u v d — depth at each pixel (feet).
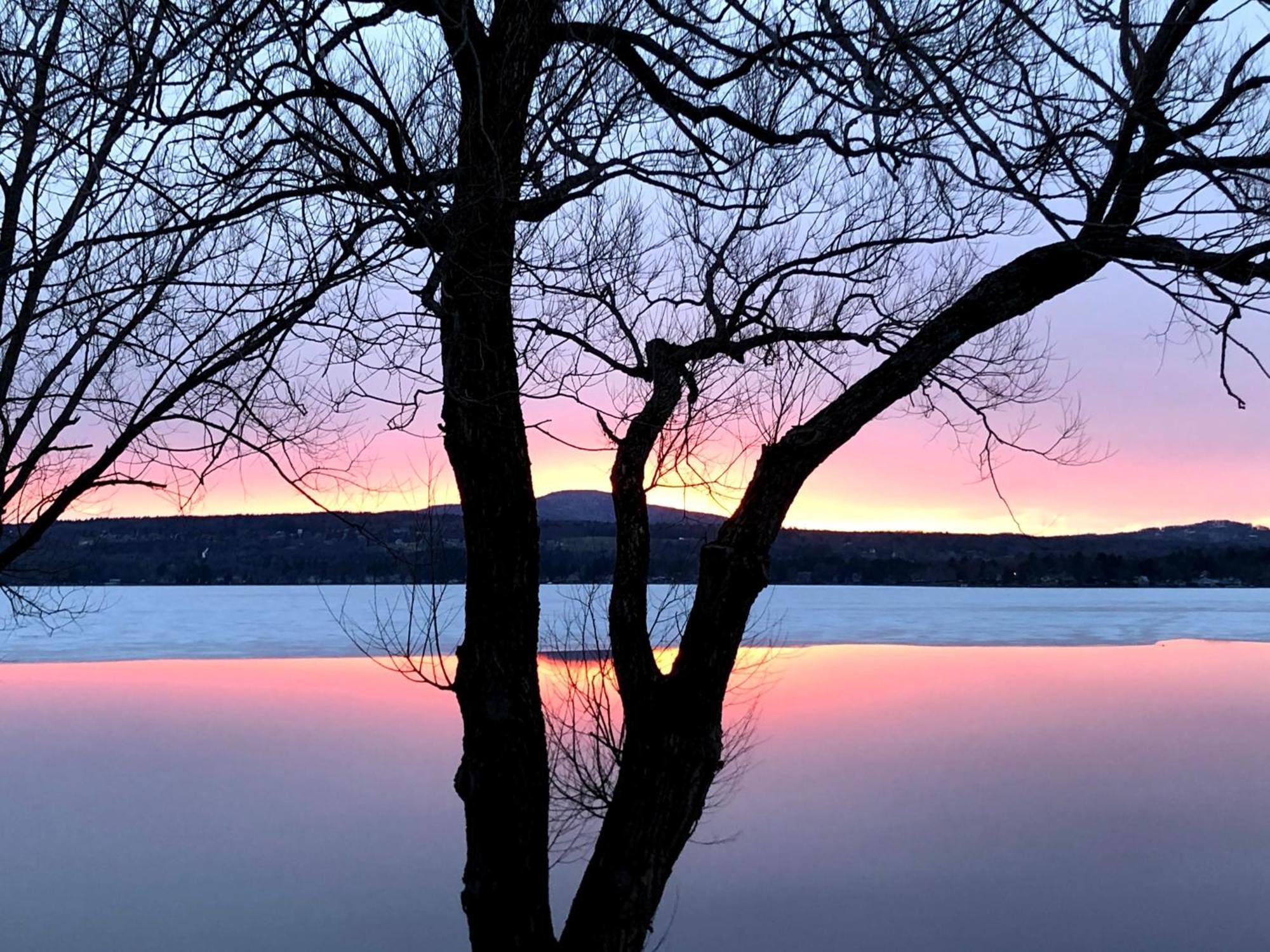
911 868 42.68
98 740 67.21
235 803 51.96
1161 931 36.19
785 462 11.75
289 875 41.63
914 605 236.22
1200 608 229.66
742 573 11.64
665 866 11.71
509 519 12.85
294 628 149.28
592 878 11.71
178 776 57.72
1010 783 56.54
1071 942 35.24
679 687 11.80
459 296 11.91
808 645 124.67
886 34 10.09
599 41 12.24
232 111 10.16
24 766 59.82
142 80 9.61
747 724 53.31
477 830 12.61
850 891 40.37
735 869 42.78
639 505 13.06
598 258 14.98
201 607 214.90
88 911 37.27
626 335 14.39
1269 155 10.03
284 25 9.11
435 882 41.16
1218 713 79.00
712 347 14.35
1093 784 56.85
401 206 10.78
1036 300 11.86
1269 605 243.19
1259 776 58.75
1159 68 10.36
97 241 10.21
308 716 76.18
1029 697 85.15
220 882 40.60
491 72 11.94
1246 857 44.11
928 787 55.42
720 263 15.23
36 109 9.68
